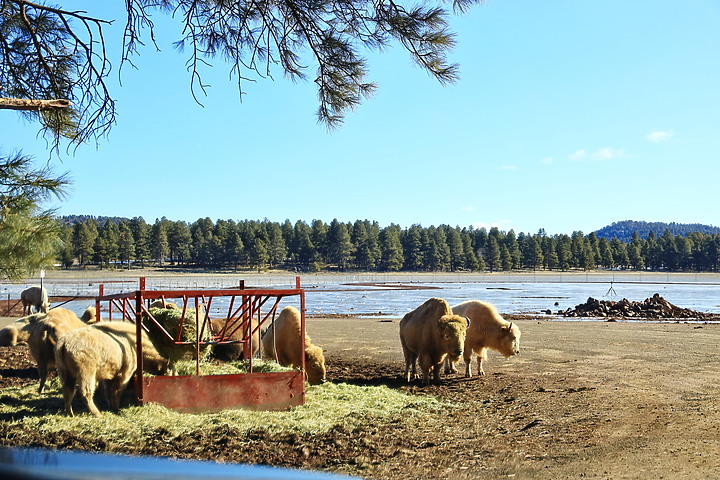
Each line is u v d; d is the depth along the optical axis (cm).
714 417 981
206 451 783
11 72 773
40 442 785
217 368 1246
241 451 791
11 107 639
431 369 1462
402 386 1362
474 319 1513
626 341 2214
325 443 848
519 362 1727
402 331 1488
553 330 2669
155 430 861
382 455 798
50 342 1147
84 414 920
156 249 18325
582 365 1642
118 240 17312
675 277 17075
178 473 164
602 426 938
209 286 8181
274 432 887
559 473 706
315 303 5234
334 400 1121
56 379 1259
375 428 938
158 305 1340
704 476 670
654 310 3794
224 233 19400
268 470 216
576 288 9312
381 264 19975
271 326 1421
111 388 973
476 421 998
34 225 644
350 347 2122
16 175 654
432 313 1370
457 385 1370
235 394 1015
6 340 1855
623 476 684
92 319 1480
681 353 1870
